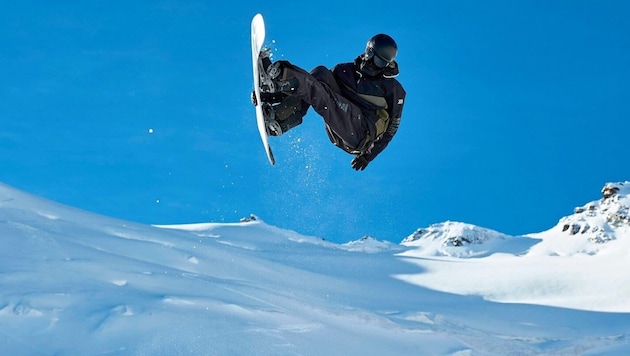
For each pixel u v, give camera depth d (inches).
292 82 266.5
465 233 6309.1
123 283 384.5
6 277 345.4
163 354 285.4
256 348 311.0
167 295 366.3
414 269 3117.6
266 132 279.6
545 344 469.1
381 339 377.1
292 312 393.4
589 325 1449.3
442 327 441.7
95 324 300.0
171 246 700.7
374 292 1471.5
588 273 2741.1
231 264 719.1
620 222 5521.7
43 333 285.1
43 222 550.0
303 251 3034.0
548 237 5876.0
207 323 324.8
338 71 291.1
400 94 292.4
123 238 601.3
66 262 401.1
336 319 406.3
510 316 1777.8
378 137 298.5
